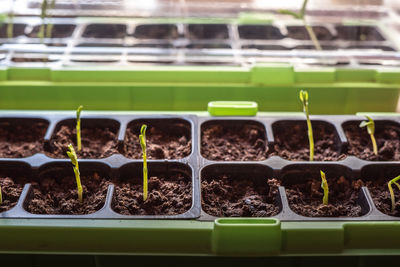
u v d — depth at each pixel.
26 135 0.39
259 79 0.45
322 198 0.35
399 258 0.31
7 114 0.39
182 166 0.35
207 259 0.31
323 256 0.31
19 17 0.56
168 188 0.34
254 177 0.36
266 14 0.58
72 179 0.35
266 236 0.30
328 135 0.39
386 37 0.55
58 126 0.39
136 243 0.30
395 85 0.46
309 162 0.36
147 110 0.47
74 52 0.48
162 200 0.33
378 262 0.31
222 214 0.33
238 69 0.46
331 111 0.47
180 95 0.46
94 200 0.33
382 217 0.31
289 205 0.33
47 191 0.35
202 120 0.39
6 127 0.40
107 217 0.31
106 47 0.52
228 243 0.30
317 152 0.38
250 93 0.46
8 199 0.33
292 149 0.39
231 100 0.46
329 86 0.45
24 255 0.31
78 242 0.30
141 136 0.32
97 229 0.30
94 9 0.57
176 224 0.30
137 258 0.31
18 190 0.34
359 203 0.34
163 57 0.48
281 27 0.59
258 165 0.35
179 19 0.57
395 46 0.53
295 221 0.31
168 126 0.40
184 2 0.57
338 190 0.35
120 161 0.35
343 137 0.38
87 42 0.52
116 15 0.56
